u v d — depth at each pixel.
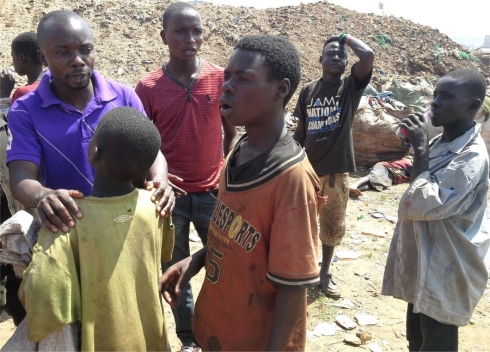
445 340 2.46
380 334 3.63
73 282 1.68
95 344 1.77
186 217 3.16
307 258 1.68
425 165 2.36
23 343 1.80
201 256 2.18
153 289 1.88
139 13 11.31
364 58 3.67
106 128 1.74
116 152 1.72
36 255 1.65
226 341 1.92
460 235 2.37
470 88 2.32
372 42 12.20
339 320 3.75
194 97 3.07
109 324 1.76
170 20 3.00
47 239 1.67
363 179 6.81
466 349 3.49
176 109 3.06
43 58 2.17
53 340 1.71
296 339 1.89
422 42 12.71
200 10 11.93
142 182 2.06
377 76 11.00
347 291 4.21
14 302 2.91
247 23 11.70
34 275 1.62
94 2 11.51
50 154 2.17
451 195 2.28
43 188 1.94
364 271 4.53
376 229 5.50
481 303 4.09
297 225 1.66
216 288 1.92
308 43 11.48
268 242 1.76
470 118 2.39
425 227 2.41
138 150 1.74
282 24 11.93
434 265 2.38
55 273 1.63
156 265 1.91
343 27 12.41
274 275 1.69
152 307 1.88
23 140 2.12
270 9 12.73
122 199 1.80
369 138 7.34
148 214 1.86
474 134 2.38
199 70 3.13
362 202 6.31
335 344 3.51
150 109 3.10
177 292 2.08
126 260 1.79
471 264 2.42
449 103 2.35
